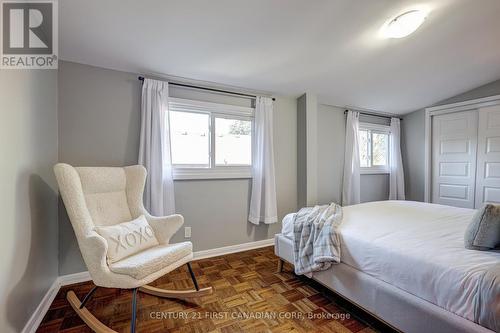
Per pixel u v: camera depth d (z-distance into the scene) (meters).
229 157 2.89
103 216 1.81
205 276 2.20
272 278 2.16
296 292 1.92
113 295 1.87
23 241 1.38
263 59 2.29
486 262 1.13
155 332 1.46
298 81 2.81
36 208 1.59
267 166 2.96
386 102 3.65
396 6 1.74
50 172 1.87
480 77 3.03
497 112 3.16
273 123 3.14
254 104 3.01
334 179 3.68
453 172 3.65
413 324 1.20
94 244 1.40
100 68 2.22
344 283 1.59
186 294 1.80
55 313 1.65
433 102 3.76
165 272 1.54
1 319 1.13
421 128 4.01
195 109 2.67
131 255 1.62
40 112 1.69
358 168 3.71
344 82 2.91
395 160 4.13
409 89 3.25
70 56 2.04
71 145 2.09
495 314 0.95
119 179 1.99
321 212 2.08
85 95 2.15
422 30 2.07
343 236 1.67
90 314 1.56
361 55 2.35
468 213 2.18
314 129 3.23
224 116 2.85
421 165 4.02
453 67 2.74
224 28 1.82
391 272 1.34
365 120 4.01
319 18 1.80
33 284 1.51
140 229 1.78
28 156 1.48
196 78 2.55
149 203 2.30
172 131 2.57
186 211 2.61
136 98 2.37
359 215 2.13
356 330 1.47
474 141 3.40
